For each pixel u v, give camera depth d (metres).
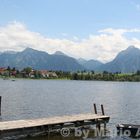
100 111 69.38
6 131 31.34
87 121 41.06
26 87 176.00
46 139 34.53
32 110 66.38
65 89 170.12
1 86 176.62
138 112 66.88
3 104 76.38
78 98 107.31
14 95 109.69
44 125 34.97
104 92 152.50
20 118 54.03
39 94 120.62
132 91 166.75
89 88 192.38
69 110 69.88
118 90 176.25
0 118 52.91
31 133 33.75
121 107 78.38
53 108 72.31
